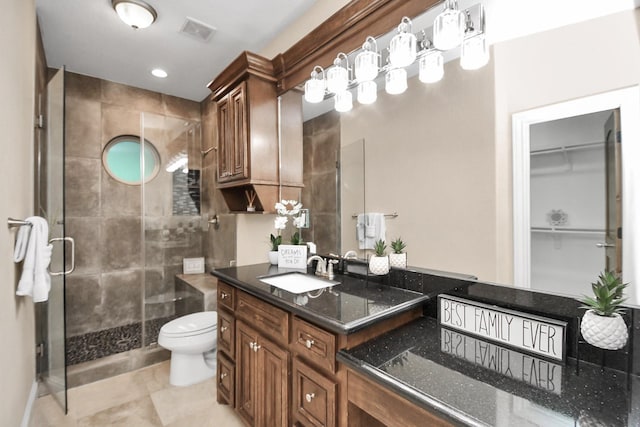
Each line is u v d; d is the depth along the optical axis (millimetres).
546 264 1049
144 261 2773
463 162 1281
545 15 1053
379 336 1181
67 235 2719
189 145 3334
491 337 1122
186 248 3320
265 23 2086
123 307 2988
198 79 2900
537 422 684
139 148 3117
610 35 919
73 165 2746
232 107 2314
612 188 918
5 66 1279
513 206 1137
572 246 993
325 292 1459
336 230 1895
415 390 816
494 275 1179
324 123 1947
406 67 1487
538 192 1073
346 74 1706
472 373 903
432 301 1377
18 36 1463
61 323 1844
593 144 952
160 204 3150
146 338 2727
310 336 1218
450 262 1320
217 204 3131
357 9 1643
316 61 1956
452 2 1265
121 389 2168
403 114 1509
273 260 2164
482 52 1212
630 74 887
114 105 2947
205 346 2215
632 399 769
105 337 2756
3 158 1263
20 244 1461
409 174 1486
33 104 1833
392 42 1449
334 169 1892
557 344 961
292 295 1406
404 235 1511
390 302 1303
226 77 2324
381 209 1618
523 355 1019
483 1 1213
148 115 3000
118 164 3004
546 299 1039
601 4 936
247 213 2436
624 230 897
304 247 1993
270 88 2242
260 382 1530
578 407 736
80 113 2779
